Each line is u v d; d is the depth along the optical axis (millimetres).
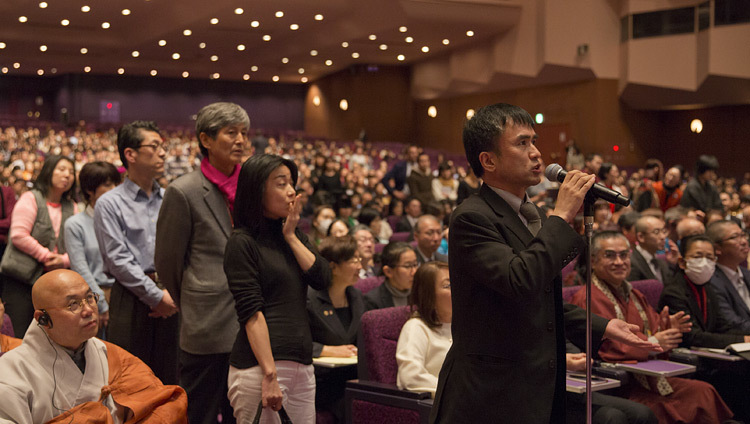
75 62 26734
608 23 19094
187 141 24344
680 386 3887
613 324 2502
